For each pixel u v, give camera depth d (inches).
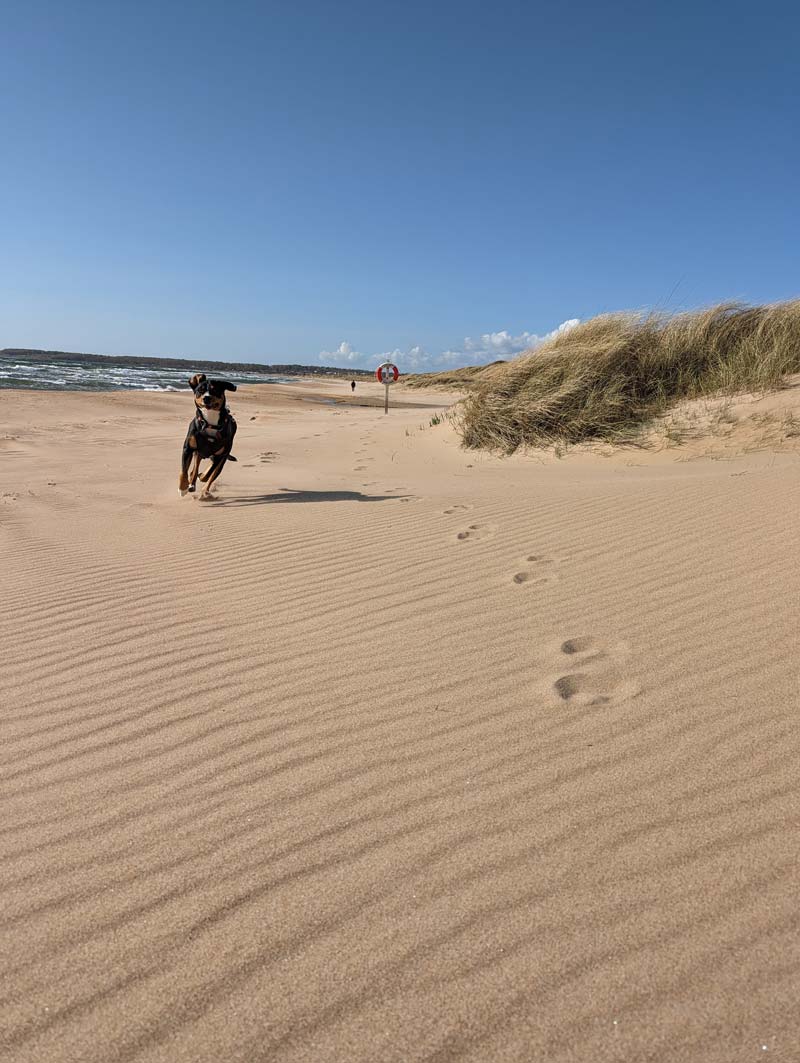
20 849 85.0
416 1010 61.7
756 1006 59.7
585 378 392.5
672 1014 59.7
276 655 136.9
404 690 119.3
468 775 94.8
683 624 133.5
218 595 173.2
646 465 323.6
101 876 79.9
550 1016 60.4
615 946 66.8
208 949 69.2
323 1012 62.0
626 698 110.4
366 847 82.4
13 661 140.3
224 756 103.2
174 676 130.3
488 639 136.3
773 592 141.6
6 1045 59.9
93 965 67.9
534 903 72.6
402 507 254.5
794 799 84.6
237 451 478.0
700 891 72.5
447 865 78.7
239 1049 59.1
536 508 228.7
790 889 71.8
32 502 306.3
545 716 107.6
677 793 87.7
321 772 97.9
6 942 71.0
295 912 73.3
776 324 409.4
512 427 398.0
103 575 193.3
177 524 251.3
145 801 93.4
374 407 1104.2
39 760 104.4
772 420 331.0
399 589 168.1
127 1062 58.2
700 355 409.7
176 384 1644.9
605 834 81.8
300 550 206.7
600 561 172.2
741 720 101.2
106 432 639.8
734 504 202.2
